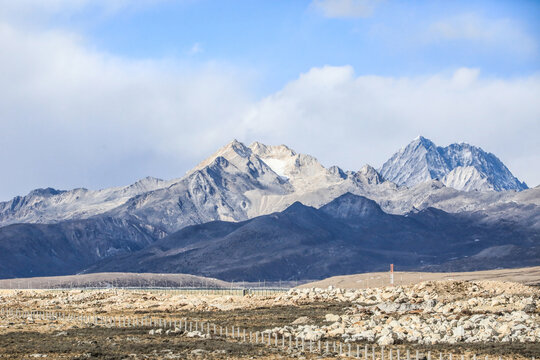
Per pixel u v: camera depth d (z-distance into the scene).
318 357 87.06
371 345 95.56
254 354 89.25
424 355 86.56
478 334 99.94
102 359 86.38
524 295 146.62
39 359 86.12
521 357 85.69
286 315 133.38
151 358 87.00
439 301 142.88
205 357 87.56
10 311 152.38
